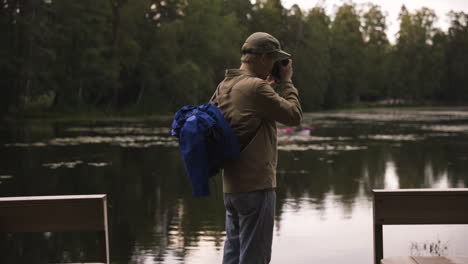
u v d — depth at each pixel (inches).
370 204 332.2
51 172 473.4
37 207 103.7
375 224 105.7
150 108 1777.8
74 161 549.0
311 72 2396.7
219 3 2038.6
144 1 1736.0
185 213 309.9
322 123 1306.6
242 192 101.3
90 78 1603.1
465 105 3336.6
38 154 605.6
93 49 1577.3
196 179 96.5
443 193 104.5
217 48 1936.5
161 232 265.4
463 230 263.1
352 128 1107.9
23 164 522.9
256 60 104.7
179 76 1765.5
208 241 247.4
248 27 2385.6
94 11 1603.1
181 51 1902.1
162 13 1946.4
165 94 1873.8
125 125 1197.7
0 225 103.5
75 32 1567.4
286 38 2460.6
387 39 3513.8
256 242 102.3
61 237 262.2
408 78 3284.9
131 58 1732.3
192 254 226.1
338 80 2787.9
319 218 291.4
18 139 802.2
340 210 313.6
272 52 104.4
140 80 1818.4
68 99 1647.4
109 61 1673.2
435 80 3346.5
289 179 438.0
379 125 1217.4
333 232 260.1
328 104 2780.5
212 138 98.8
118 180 432.8
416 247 236.8
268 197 102.3
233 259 108.9
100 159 565.6
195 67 1771.7
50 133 931.3
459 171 483.2
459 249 233.0
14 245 248.4
